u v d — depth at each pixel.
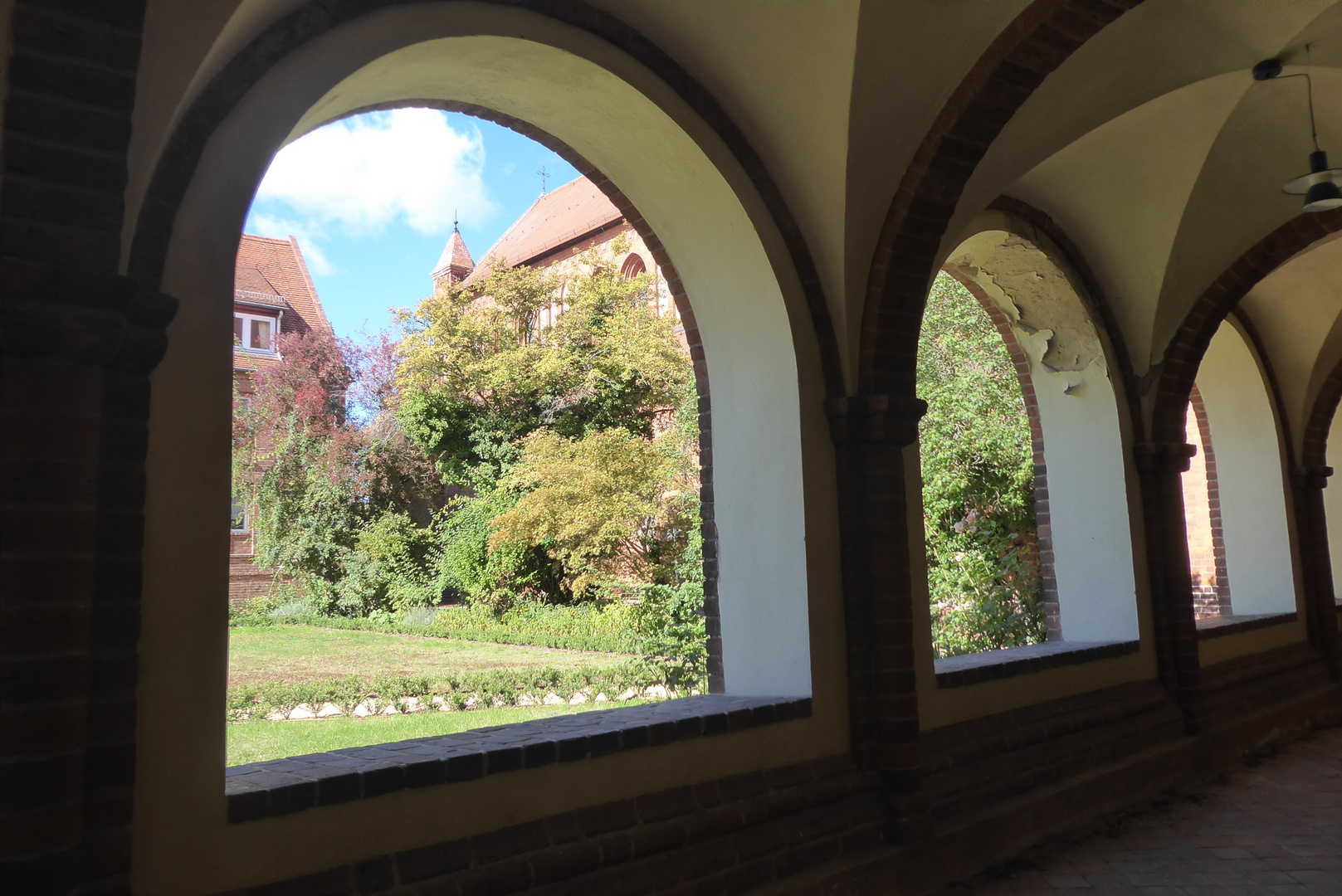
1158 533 7.34
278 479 20.23
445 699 9.01
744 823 4.04
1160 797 6.36
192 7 2.66
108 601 2.59
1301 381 9.55
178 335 2.80
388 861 3.04
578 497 15.09
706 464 5.11
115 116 2.41
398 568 19.75
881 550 4.79
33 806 2.27
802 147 4.57
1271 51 5.48
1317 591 9.62
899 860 4.48
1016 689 5.78
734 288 4.89
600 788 3.65
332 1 3.18
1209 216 6.78
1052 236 6.72
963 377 9.48
